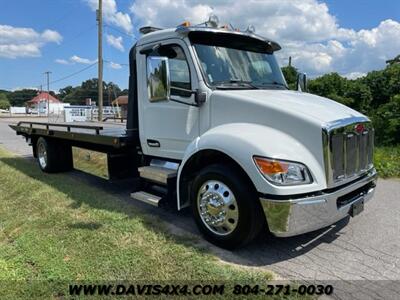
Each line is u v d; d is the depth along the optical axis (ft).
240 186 11.74
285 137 11.83
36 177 24.35
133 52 16.99
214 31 14.24
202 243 13.00
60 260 11.75
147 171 15.60
